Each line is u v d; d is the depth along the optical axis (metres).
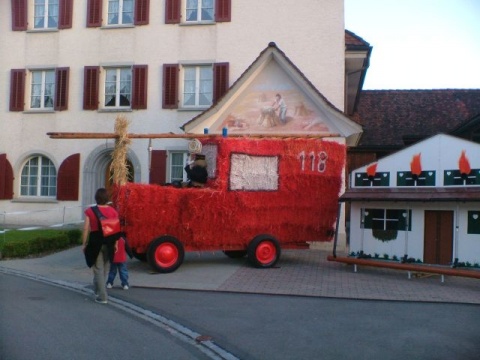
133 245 11.64
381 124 26.45
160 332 7.16
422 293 9.78
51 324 7.39
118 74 20.52
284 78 16.91
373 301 9.21
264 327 7.41
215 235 12.22
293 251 15.81
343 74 18.05
